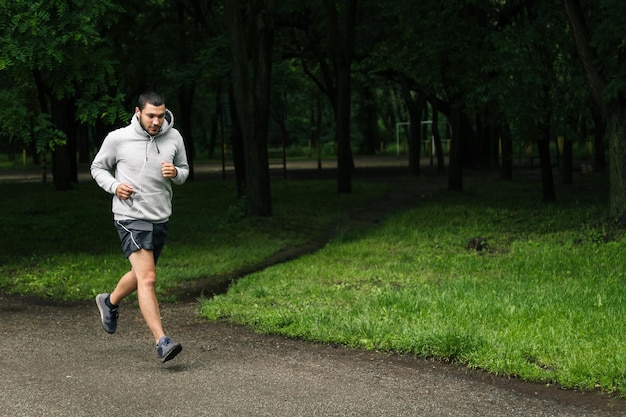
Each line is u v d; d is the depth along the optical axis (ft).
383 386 17.83
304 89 174.29
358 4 82.12
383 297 26.48
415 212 58.75
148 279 19.30
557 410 16.21
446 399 16.92
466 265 35.53
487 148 127.03
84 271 35.70
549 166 64.95
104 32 75.97
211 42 72.13
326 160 169.99
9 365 19.39
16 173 126.82
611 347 19.76
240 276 35.94
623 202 45.80
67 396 16.87
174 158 19.99
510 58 55.77
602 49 43.37
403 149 210.79
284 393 17.24
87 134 165.17
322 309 25.31
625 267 33.63
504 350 19.60
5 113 37.40
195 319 25.67
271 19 57.77
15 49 34.83
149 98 19.26
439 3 60.85
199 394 17.08
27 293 30.68
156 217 19.57
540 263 35.29
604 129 112.16
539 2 56.49
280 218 57.93
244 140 58.44
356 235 47.73
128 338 22.75
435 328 21.43
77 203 68.54
